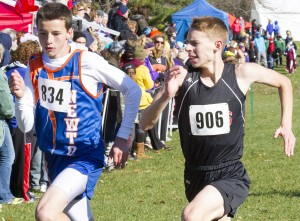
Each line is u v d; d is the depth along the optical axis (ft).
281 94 21.15
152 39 56.39
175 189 37.19
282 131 20.81
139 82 45.88
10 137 32.71
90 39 45.52
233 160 21.08
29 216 30.81
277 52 156.25
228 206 20.11
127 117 21.38
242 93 20.90
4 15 49.83
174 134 63.52
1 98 31.17
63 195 20.01
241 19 144.97
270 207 32.48
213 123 20.76
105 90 42.60
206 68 20.89
